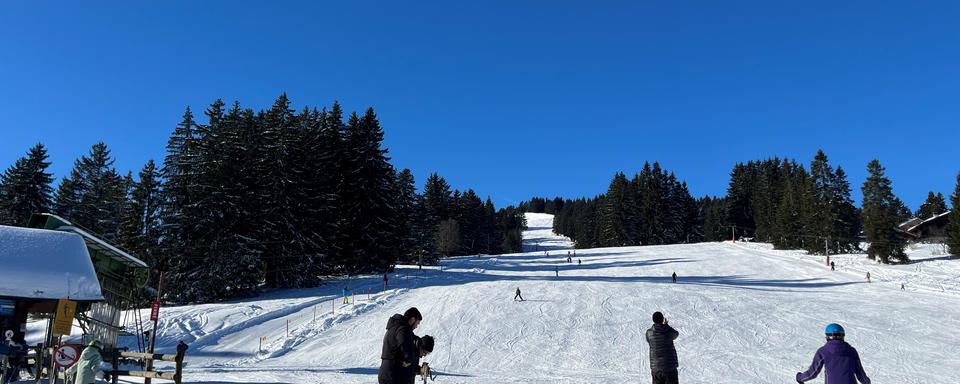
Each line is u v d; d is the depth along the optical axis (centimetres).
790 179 11181
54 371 1143
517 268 6762
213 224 4259
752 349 2647
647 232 11862
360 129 5962
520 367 2417
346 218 5694
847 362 668
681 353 2569
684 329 3077
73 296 1196
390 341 604
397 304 3959
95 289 1244
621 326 3159
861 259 6681
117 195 6312
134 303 1920
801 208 8600
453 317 3416
